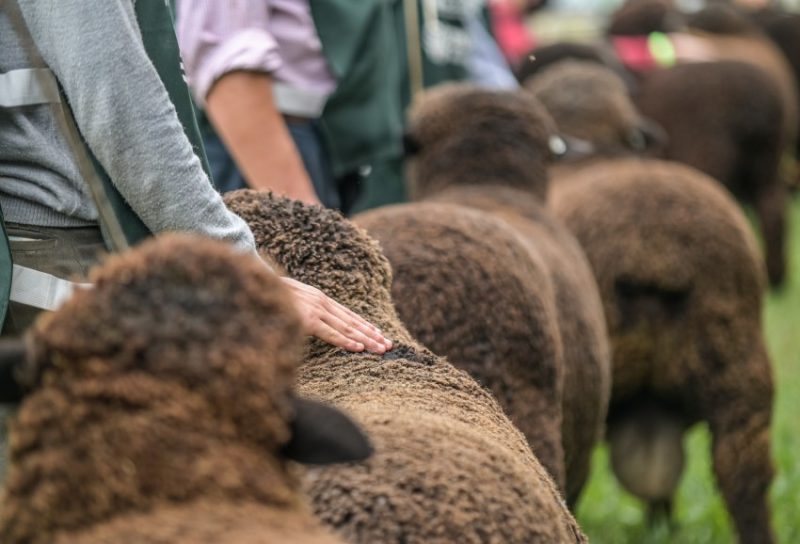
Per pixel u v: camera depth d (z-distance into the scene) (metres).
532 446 6.01
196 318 2.98
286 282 4.64
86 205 4.32
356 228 5.31
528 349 6.08
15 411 3.36
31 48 4.17
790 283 17.77
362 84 7.93
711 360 8.66
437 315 5.96
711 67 17.62
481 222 6.41
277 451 3.01
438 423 3.92
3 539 2.95
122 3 4.25
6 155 4.26
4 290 4.05
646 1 18.75
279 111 7.74
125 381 2.90
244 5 7.10
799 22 24.97
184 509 2.85
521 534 3.61
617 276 8.66
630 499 10.27
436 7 10.21
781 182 17.83
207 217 4.30
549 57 13.02
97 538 2.80
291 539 2.84
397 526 3.42
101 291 3.04
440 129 8.24
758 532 8.62
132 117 4.12
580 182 9.69
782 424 11.57
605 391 7.49
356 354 4.71
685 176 9.16
